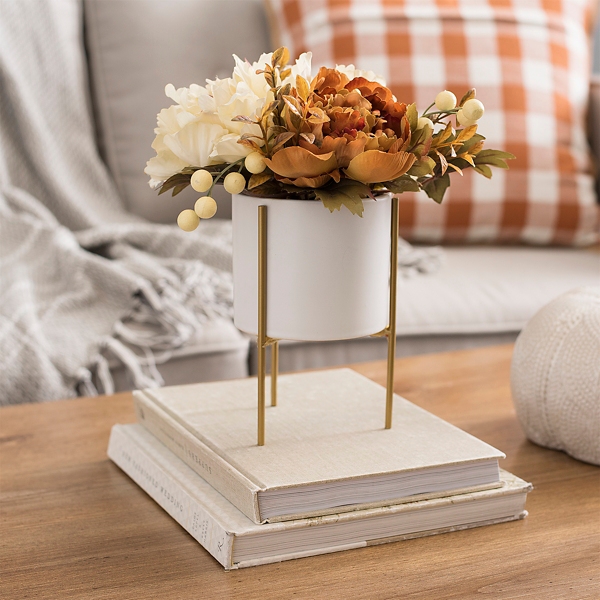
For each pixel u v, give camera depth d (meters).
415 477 0.61
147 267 1.38
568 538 0.62
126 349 1.27
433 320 1.43
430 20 1.74
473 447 0.64
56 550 0.59
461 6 1.76
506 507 0.64
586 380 0.71
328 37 1.71
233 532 0.56
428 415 0.71
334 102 0.57
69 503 0.67
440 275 1.56
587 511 0.66
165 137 0.59
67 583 0.55
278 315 0.62
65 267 1.38
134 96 1.77
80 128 1.75
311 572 0.56
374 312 0.63
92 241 1.55
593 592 0.54
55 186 1.66
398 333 1.42
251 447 0.64
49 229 1.47
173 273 1.40
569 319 0.75
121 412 0.90
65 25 1.74
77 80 1.75
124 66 1.77
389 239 0.64
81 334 1.26
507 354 1.10
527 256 1.72
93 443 0.81
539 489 0.70
